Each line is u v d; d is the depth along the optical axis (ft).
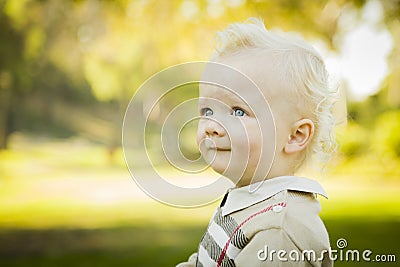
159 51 23.20
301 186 2.99
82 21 27.81
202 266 3.11
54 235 20.40
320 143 3.12
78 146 36.99
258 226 2.91
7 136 35.86
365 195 24.68
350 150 26.20
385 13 21.22
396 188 26.12
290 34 3.20
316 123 3.08
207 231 3.20
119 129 35.19
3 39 29.17
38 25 28.19
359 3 20.44
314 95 3.03
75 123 36.86
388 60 21.71
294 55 3.03
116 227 21.30
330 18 20.47
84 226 21.63
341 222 19.29
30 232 20.80
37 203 25.88
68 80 34.19
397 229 18.15
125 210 24.29
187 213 23.71
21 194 27.71
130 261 17.21
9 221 22.44
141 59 26.81
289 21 19.58
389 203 22.91
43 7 27.48
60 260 17.57
